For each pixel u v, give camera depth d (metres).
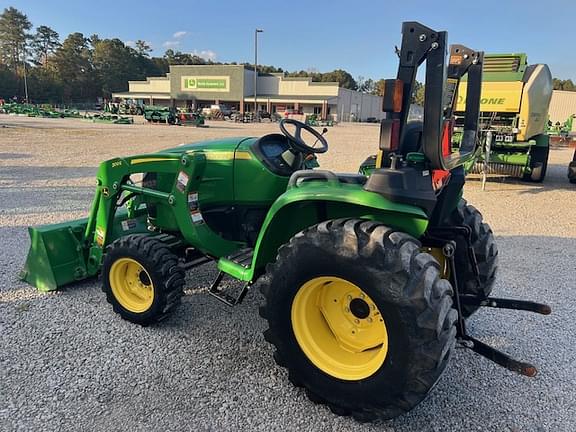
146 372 2.78
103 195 3.76
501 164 10.23
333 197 2.28
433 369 2.07
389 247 2.11
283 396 2.59
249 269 2.86
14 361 2.85
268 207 3.41
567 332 3.39
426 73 2.08
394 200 2.16
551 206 7.90
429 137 2.12
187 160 3.24
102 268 3.45
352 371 2.36
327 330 2.54
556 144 22.53
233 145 3.43
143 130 25.28
